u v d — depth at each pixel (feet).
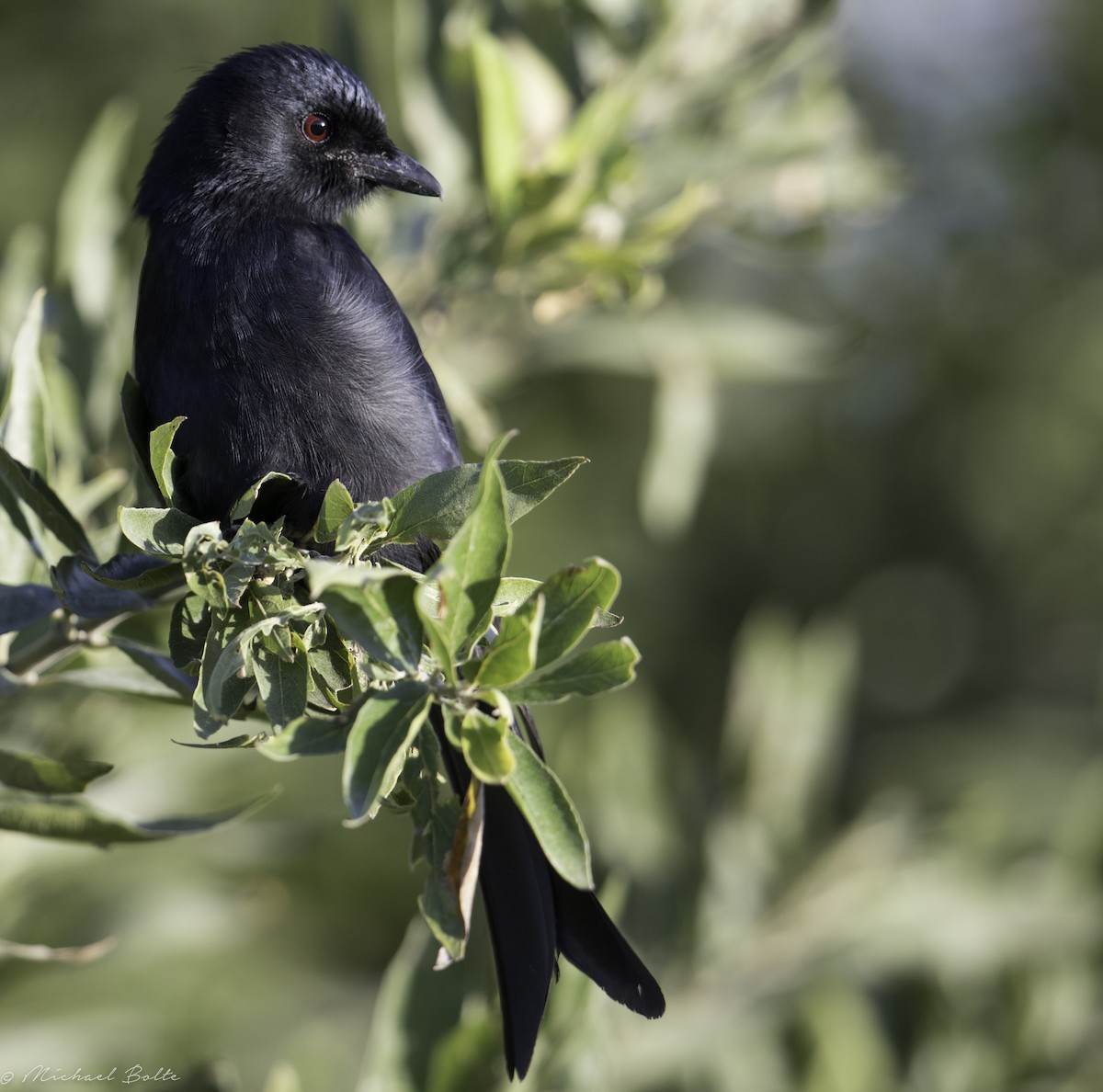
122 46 50.78
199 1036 36.63
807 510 57.36
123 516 18.38
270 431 24.34
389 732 15.85
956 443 57.93
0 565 22.45
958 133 57.47
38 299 22.44
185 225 26.18
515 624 16.06
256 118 27.48
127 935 31.96
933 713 60.13
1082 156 58.90
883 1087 34.27
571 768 39.27
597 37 32.99
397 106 32.71
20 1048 30.42
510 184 29.60
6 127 49.88
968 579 59.82
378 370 24.56
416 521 18.35
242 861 33.37
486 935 25.49
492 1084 23.98
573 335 34.45
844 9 35.68
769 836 36.81
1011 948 35.50
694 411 34.86
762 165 34.04
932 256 57.16
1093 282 58.44
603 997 24.61
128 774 31.40
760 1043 33.88
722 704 55.31
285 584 18.83
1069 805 38.88
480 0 32.01
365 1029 41.70
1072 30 59.52
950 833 38.14
